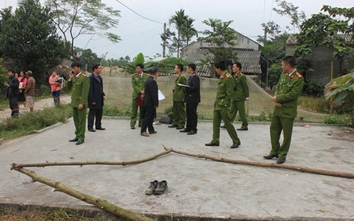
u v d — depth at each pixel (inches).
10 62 818.8
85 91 241.1
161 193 142.5
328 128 328.2
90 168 181.9
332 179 166.4
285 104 193.9
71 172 174.6
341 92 275.3
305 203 134.4
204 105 393.7
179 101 307.6
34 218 125.8
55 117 340.8
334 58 632.4
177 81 311.4
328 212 125.7
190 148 231.8
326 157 212.1
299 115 387.9
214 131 238.5
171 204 132.3
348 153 223.6
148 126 285.0
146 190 143.9
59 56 881.5
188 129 294.5
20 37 791.1
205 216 120.6
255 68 865.5
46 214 128.6
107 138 264.5
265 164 186.7
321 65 643.5
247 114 386.3
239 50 1021.2
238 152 221.6
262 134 291.3
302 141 262.1
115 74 440.5
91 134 280.8
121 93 416.2
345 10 482.0
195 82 280.1
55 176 167.8
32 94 430.3
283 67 197.2
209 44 950.4
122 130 302.4
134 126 315.9
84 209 127.1
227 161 195.2
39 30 817.5
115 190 148.3
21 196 140.4
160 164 190.4
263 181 161.2
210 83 394.0
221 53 721.0
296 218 119.4
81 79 242.7
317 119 383.6
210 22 737.6
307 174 174.4
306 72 650.8
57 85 496.1
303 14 877.2
